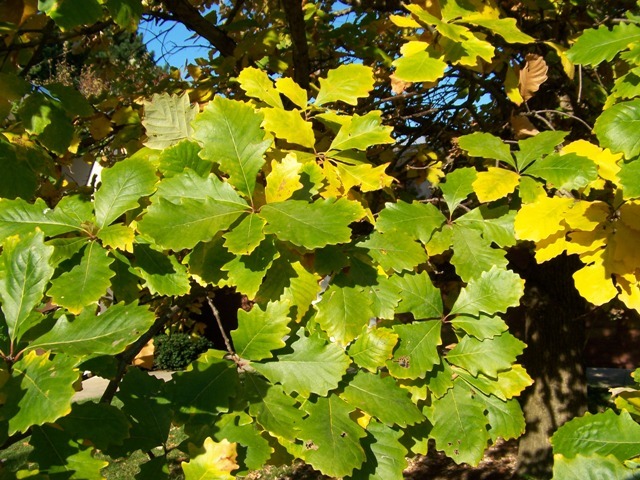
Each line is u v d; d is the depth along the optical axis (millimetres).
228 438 767
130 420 787
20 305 717
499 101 1625
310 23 1908
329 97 1020
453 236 945
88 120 1490
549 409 2918
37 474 646
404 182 1800
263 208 815
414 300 890
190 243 785
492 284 892
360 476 818
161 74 2461
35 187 1021
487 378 894
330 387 807
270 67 1590
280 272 842
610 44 888
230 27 1694
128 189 830
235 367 817
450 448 862
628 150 814
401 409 833
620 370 6285
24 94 1002
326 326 837
